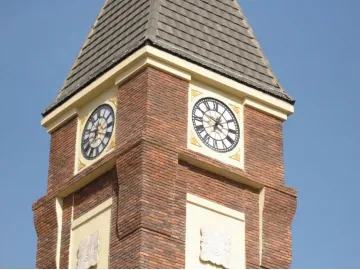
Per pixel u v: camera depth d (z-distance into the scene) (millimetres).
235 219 55031
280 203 56250
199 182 54688
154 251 51250
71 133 57969
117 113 55594
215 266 53312
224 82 56719
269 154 57094
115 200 54062
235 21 61000
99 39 60344
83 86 57750
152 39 55344
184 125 54812
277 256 55094
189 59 56031
